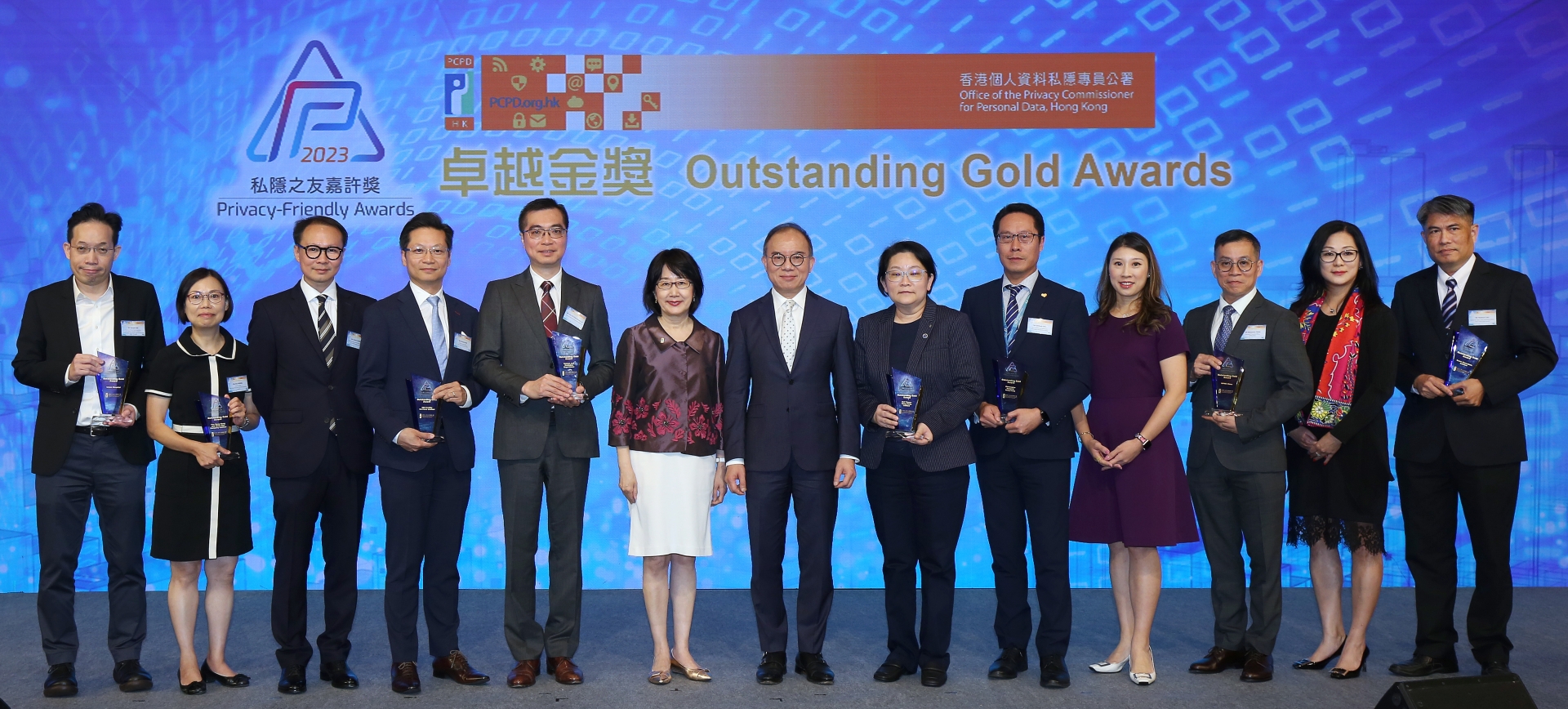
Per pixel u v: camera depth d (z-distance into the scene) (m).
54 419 3.08
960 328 3.15
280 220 4.47
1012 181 4.54
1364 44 4.50
